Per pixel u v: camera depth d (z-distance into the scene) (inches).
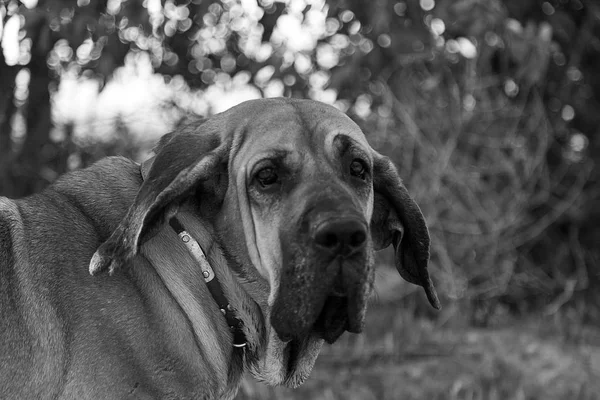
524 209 321.4
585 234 342.6
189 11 242.1
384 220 149.9
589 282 336.5
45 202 136.4
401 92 286.7
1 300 126.4
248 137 132.6
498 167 307.6
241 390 213.5
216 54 263.4
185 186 126.4
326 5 231.3
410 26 244.2
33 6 219.5
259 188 129.2
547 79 335.9
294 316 121.8
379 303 296.0
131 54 249.8
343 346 264.4
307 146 130.2
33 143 266.5
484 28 248.1
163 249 133.5
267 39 243.4
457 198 304.8
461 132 308.2
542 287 333.4
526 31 265.4
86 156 281.7
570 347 271.9
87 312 126.5
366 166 136.5
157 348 128.4
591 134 344.8
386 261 299.9
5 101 248.5
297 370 143.3
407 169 292.4
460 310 302.4
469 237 307.6
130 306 128.2
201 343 132.6
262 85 258.2
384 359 253.6
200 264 135.1
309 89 265.0
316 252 119.6
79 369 123.8
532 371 247.0
